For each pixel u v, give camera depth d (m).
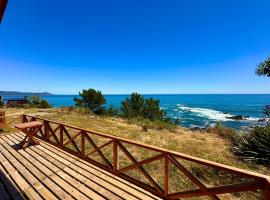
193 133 12.66
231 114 38.28
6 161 5.66
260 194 4.68
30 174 4.79
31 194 3.93
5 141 7.77
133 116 19.53
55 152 6.42
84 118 16.62
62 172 4.92
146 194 3.96
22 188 4.14
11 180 4.51
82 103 22.20
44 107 25.08
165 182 3.81
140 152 7.56
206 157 7.37
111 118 18.45
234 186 2.85
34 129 7.29
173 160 3.60
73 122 14.24
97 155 7.06
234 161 7.10
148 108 20.55
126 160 6.67
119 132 11.48
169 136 11.12
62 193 3.96
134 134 11.06
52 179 4.53
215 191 3.12
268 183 2.37
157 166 6.21
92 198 3.79
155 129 13.58
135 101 21.14
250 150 7.62
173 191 4.76
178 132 12.80
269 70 7.70
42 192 3.99
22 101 26.69
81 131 5.84
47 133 7.85
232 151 8.39
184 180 5.32
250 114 38.28
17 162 5.56
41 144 7.35
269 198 2.38
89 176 4.70
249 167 6.57
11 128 10.48
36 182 4.39
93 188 4.15
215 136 11.79
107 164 5.03
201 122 27.84
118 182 4.42
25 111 19.88
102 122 15.13
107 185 4.29
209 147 8.98
